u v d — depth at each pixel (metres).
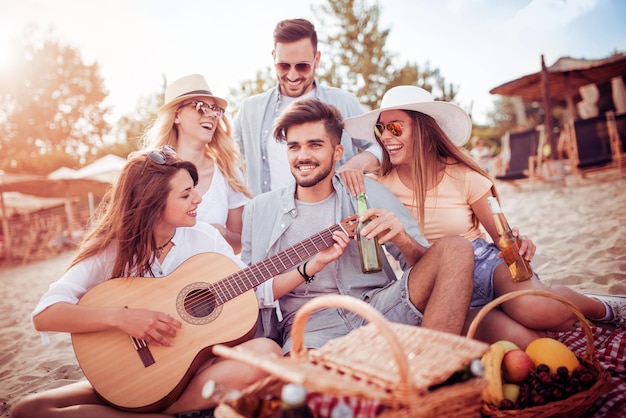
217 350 2.15
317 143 3.18
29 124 28.86
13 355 5.07
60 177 17.88
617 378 2.80
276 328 3.30
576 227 7.50
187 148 4.22
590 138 13.00
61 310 2.87
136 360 2.81
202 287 3.01
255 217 3.48
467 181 3.54
